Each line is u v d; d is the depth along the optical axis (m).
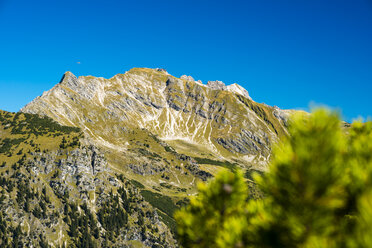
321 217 4.08
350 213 4.20
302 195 4.23
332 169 3.99
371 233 3.20
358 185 3.96
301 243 4.29
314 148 4.14
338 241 3.85
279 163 4.43
